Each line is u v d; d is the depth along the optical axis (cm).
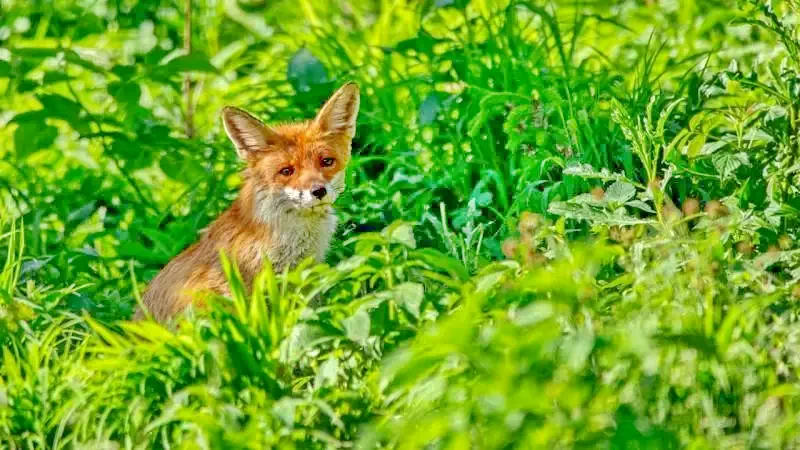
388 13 1633
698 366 823
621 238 985
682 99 1284
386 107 1427
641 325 819
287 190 1218
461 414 792
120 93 1391
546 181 1291
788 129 1121
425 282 1040
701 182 1215
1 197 1410
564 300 841
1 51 1485
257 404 895
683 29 1658
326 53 1522
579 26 1476
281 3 1747
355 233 1310
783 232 1045
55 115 1377
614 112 1170
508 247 973
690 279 881
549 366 812
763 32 1559
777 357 848
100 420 923
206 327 955
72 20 1716
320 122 1266
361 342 916
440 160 1361
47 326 1102
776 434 791
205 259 1217
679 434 805
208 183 1385
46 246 1361
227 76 1639
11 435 947
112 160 1488
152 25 1667
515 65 1384
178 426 906
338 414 886
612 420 786
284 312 970
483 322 905
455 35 1488
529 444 785
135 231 1349
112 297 1251
